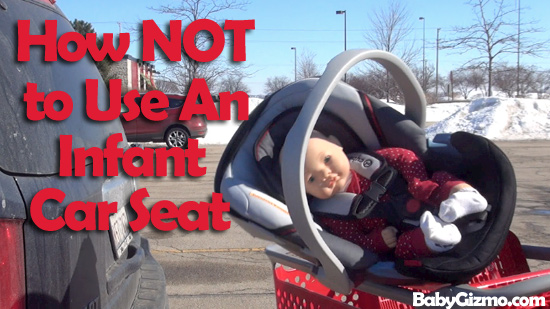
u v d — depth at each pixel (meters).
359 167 2.67
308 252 2.23
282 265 3.02
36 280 2.04
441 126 22.00
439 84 49.41
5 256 1.94
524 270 3.12
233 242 6.61
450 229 2.20
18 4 2.43
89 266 2.33
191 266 5.74
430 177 2.75
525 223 7.27
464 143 2.59
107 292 2.49
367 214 2.58
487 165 2.46
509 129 20.67
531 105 21.77
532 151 15.81
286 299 2.92
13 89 2.16
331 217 2.63
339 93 2.75
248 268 5.66
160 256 6.09
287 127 2.68
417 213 2.59
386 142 2.82
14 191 2.00
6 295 1.94
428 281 2.21
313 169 2.53
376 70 27.48
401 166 2.68
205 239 6.74
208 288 5.10
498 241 2.21
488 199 2.38
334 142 2.88
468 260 2.16
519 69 31.70
